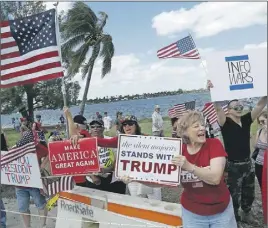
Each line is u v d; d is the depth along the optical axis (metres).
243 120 4.57
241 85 4.09
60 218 3.94
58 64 4.23
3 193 6.35
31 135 3.84
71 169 3.38
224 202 2.59
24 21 4.21
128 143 2.89
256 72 4.09
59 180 3.90
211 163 2.50
